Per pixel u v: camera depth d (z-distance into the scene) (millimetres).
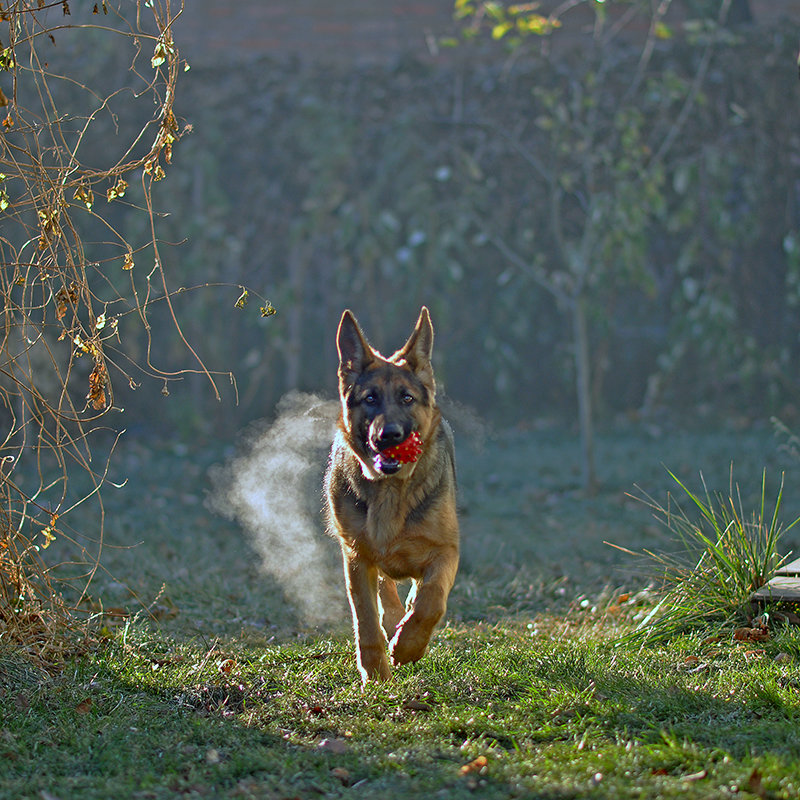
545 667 5250
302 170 15891
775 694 4570
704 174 15250
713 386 16219
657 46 15492
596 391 16078
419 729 4449
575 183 14477
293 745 4336
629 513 10719
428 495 5270
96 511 10930
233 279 16000
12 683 5035
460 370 16547
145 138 15336
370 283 15977
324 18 21156
